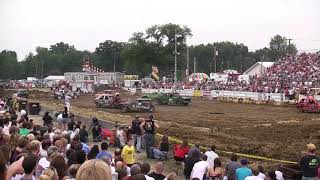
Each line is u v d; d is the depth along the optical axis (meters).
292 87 66.31
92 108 51.56
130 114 44.06
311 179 13.93
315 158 13.90
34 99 71.12
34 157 7.45
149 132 22.41
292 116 42.59
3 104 38.44
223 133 30.09
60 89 81.88
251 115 43.59
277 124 35.47
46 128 17.23
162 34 141.88
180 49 141.88
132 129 24.12
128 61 145.25
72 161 10.56
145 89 88.19
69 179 7.90
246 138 27.97
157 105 57.88
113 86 100.56
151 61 142.38
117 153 13.27
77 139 14.44
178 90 80.44
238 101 63.50
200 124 35.50
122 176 9.19
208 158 16.27
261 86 71.31
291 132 30.83
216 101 66.50
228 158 21.53
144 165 10.45
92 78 100.25
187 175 15.90
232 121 38.06
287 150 23.59
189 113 45.75
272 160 20.64
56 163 7.86
